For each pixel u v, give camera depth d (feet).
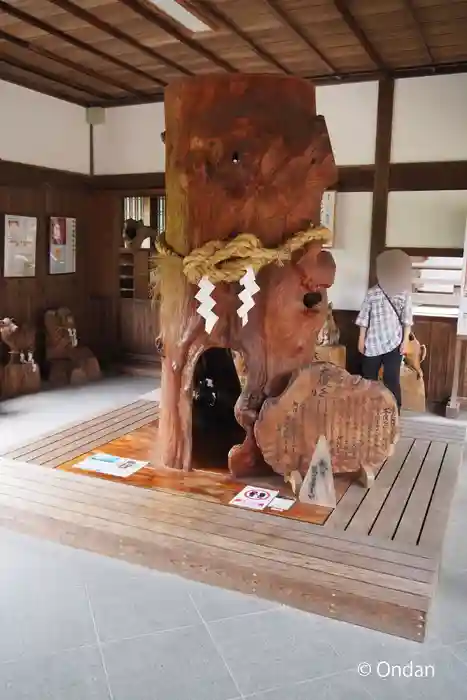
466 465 14.56
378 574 8.61
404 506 10.85
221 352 16.34
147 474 12.06
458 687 7.09
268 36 16.69
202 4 14.37
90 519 10.14
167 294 12.12
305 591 8.45
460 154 19.56
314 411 11.40
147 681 7.11
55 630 8.00
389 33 16.57
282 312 11.47
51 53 18.24
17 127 21.62
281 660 7.50
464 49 17.79
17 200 21.95
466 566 10.01
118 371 25.14
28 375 21.25
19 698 6.81
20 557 9.80
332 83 20.85
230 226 11.19
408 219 20.47
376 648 7.75
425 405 20.20
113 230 25.62
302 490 10.92
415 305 21.27
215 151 11.06
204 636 7.93
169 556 9.33
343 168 21.07
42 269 23.49
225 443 14.01
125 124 24.59
